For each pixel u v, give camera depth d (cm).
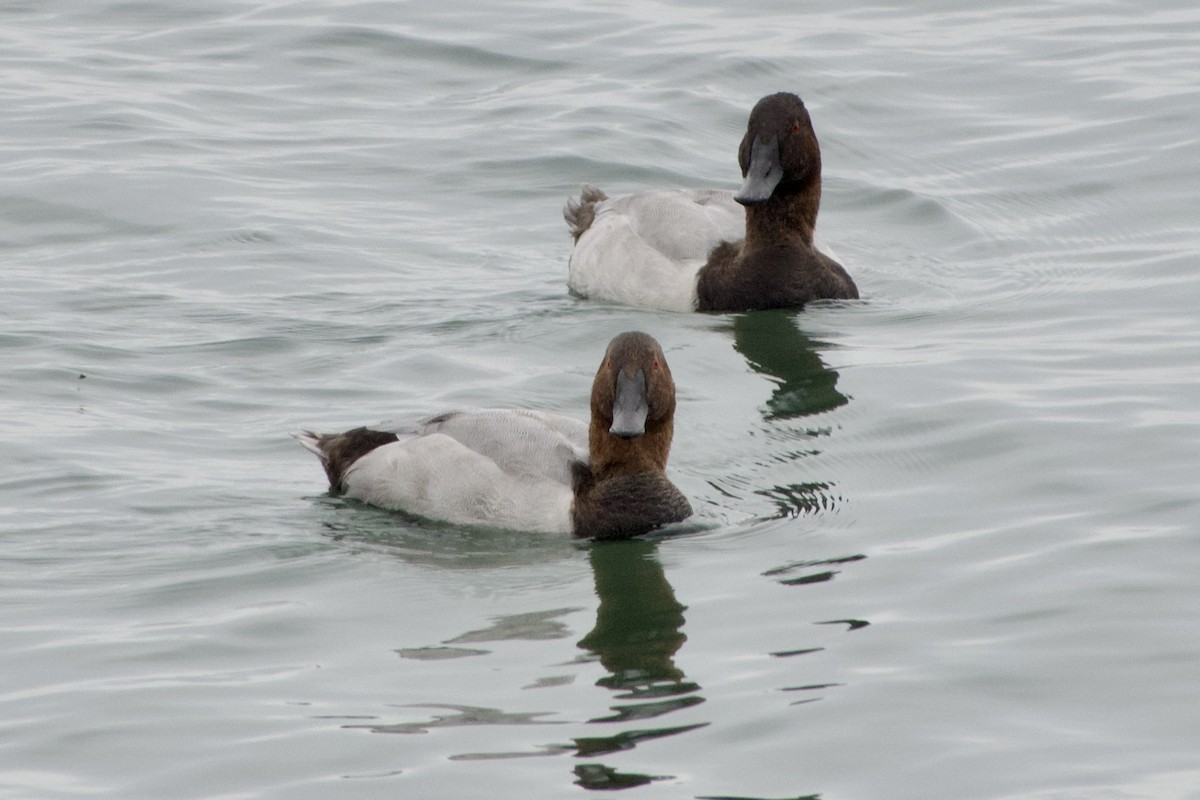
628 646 1022
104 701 951
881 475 1288
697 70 2312
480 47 2397
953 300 1716
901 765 875
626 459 1228
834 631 1034
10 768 880
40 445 1317
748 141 1708
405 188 2009
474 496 1228
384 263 1792
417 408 1412
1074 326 1608
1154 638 1004
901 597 1079
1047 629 1022
